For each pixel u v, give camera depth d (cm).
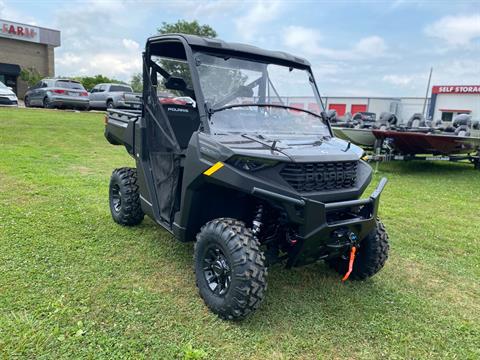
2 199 535
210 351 258
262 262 282
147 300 310
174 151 349
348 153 316
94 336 262
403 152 964
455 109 3155
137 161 423
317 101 395
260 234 326
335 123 1167
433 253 453
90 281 333
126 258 382
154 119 391
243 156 272
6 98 1867
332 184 301
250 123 337
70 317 280
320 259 321
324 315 308
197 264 313
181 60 360
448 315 320
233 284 279
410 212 615
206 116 317
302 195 280
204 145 298
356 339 282
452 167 1146
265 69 364
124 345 256
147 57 394
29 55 3256
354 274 366
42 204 523
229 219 301
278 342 272
